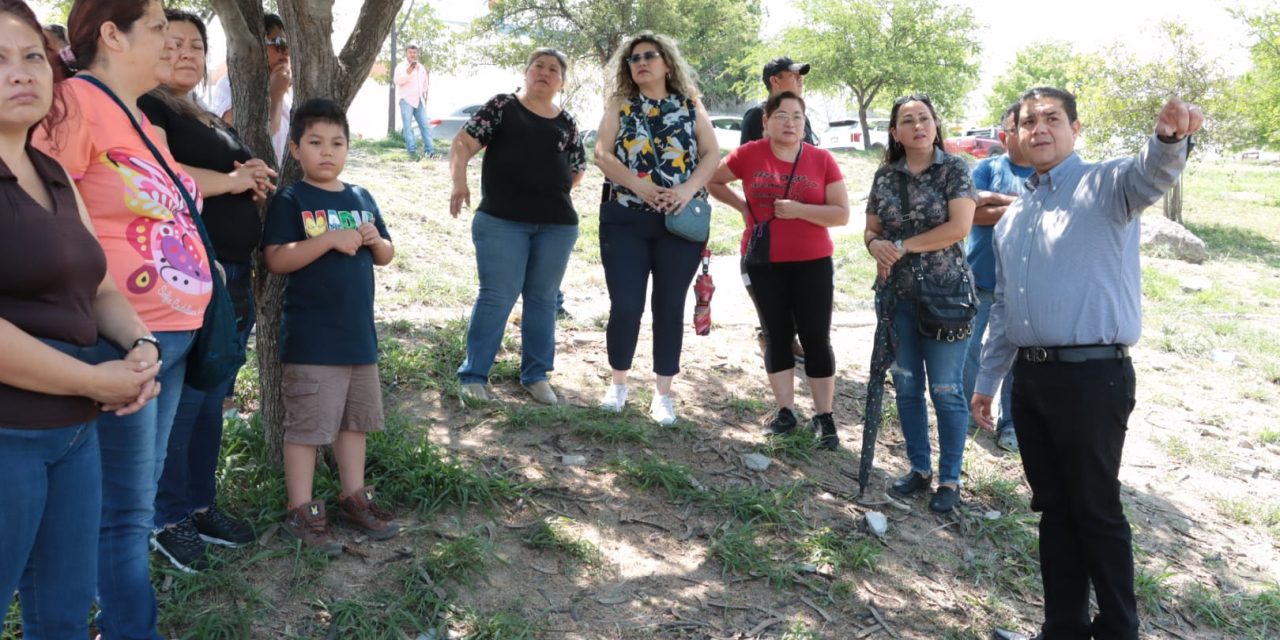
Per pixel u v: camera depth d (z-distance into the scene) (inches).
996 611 151.5
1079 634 136.1
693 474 179.8
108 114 103.0
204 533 136.8
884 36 1213.7
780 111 187.2
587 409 200.4
